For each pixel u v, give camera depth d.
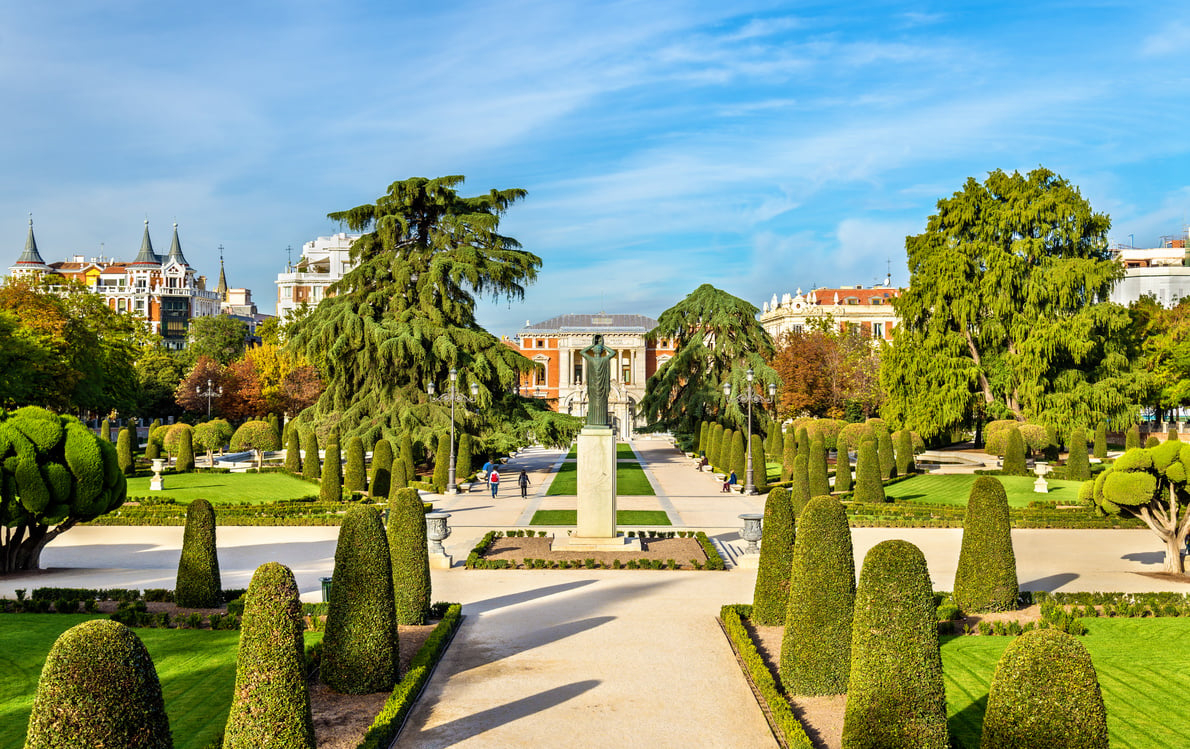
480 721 15.93
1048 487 47.94
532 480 58.03
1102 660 18.83
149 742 10.31
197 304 180.75
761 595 21.70
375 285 62.97
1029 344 65.75
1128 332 71.88
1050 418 65.25
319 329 58.62
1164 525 27.89
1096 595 23.28
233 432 69.38
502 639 20.77
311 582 26.73
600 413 31.95
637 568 28.70
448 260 60.12
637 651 19.86
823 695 16.84
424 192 63.06
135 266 182.38
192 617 21.31
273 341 99.44
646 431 80.38
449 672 18.48
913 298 72.12
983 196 71.62
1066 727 11.07
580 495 31.70
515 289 63.62
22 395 56.66
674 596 24.92
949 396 67.31
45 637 20.20
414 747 14.86
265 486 50.06
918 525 37.06
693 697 17.08
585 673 18.42
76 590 23.70
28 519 27.64
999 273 67.81
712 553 29.83
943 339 69.69
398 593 21.58
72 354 68.19
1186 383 67.75
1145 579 27.12
